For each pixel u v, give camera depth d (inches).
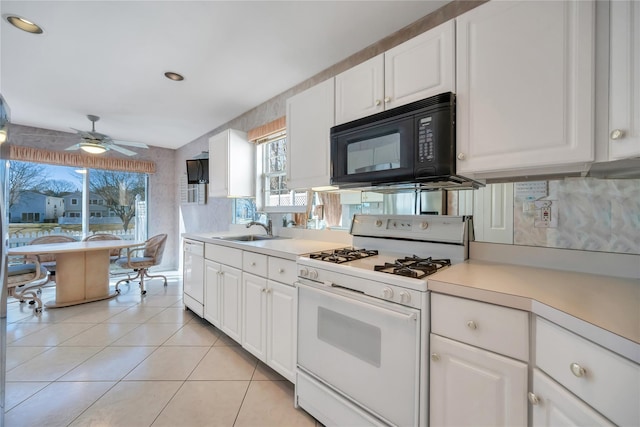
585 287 39.1
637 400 24.6
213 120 144.6
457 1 64.4
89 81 101.9
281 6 65.2
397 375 45.5
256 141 125.0
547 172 45.8
